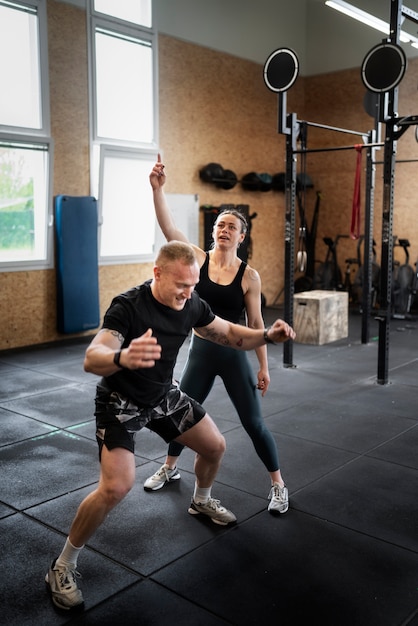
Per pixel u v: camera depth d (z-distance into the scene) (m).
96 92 7.17
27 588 2.18
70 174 7.04
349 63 9.84
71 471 3.24
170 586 2.19
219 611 2.05
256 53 9.43
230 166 9.24
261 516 2.72
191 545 2.47
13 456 3.46
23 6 6.35
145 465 3.30
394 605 2.08
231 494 2.94
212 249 2.91
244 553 2.41
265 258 10.09
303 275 10.43
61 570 2.07
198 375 2.70
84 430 3.91
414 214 9.41
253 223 9.79
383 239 4.85
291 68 5.01
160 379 2.12
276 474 2.78
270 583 2.21
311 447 3.57
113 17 7.21
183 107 8.38
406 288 8.68
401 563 2.34
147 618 2.01
